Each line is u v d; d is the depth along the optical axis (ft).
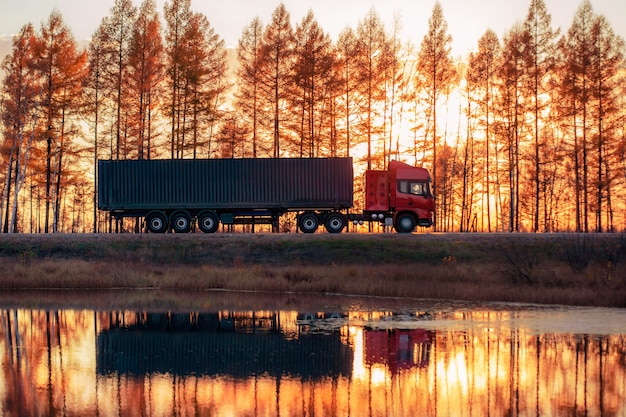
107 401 52.31
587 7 155.33
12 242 121.70
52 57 152.25
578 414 48.44
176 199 128.88
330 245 117.19
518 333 72.28
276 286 103.96
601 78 153.79
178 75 153.99
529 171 176.35
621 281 94.84
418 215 128.26
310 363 62.64
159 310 89.76
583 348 66.08
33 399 52.75
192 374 59.57
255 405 51.39
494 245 113.70
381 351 66.13
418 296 96.94
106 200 128.57
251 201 128.98
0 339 73.87
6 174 184.44
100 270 111.96
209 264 115.96
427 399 52.24
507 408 49.88
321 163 129.29
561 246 111.14
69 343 71.82
